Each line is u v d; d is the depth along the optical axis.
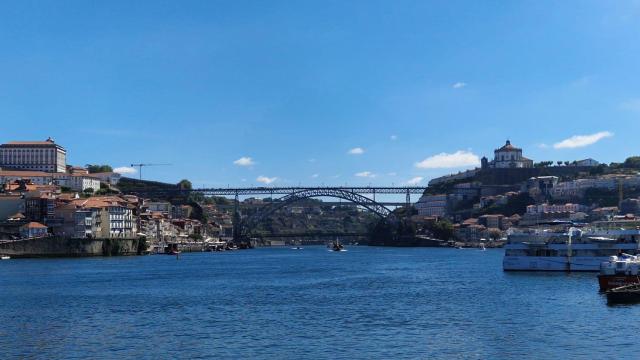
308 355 62.56
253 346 66.62
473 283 129.75
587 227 157.00
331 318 84.38
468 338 69.75
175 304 98.94
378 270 180.88
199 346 66.69
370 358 61.19
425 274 161.38
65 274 157.75
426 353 62.97
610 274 104.12
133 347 66.25
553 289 112.69
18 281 137.00
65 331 75.00
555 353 62.28
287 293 115.44
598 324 76.25
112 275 155.88
